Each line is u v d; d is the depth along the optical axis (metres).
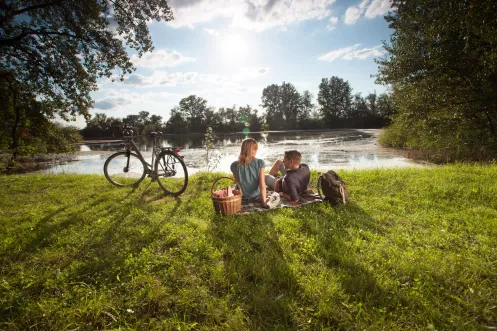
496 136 10.55
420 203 4.34
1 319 2.07
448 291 2.18
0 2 9.56
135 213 4.33
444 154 11.76
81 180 7.55
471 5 7.80
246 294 2.29
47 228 3.89
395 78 12.95
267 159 14.00
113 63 12.40
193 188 6.02
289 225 3.62
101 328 2.01
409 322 1.90
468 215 3.71
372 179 6.02
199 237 3.32
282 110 89.94
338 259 2.72
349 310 2.03
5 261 2.98
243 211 4.18
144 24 11.94
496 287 2.21
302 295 2.20
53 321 2.05
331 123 77.62
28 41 11.70
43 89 12.81
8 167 12.72
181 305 2.15
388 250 2.83
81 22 11.34
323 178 4.35
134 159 6.72
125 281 2.50
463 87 10.77
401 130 15.91
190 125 78.88
